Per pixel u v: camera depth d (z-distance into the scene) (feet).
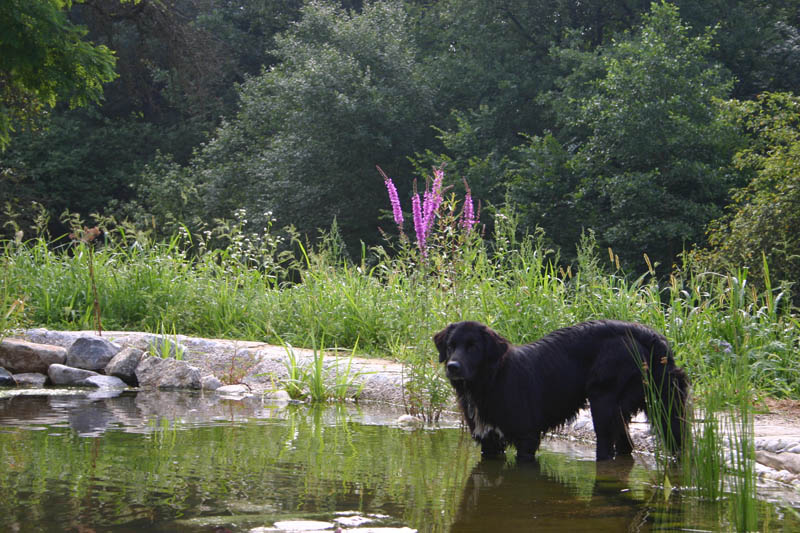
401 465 18.08
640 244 74.43
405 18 109.19
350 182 95.91
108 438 20.11
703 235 73.05
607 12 107.14
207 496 14.57
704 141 74.23
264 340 37.37
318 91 91.81
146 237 45.47
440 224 26.99
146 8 94.17
